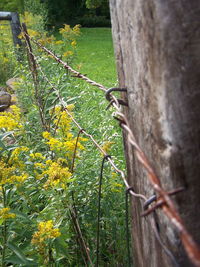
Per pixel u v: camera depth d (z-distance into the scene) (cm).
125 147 154
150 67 116
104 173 264
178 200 115
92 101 489
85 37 1927
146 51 117
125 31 129
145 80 121
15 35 857
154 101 117
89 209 250
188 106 109
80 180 255
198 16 105
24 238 256
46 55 541
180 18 105
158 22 108
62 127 290
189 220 115
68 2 2247
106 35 2000
